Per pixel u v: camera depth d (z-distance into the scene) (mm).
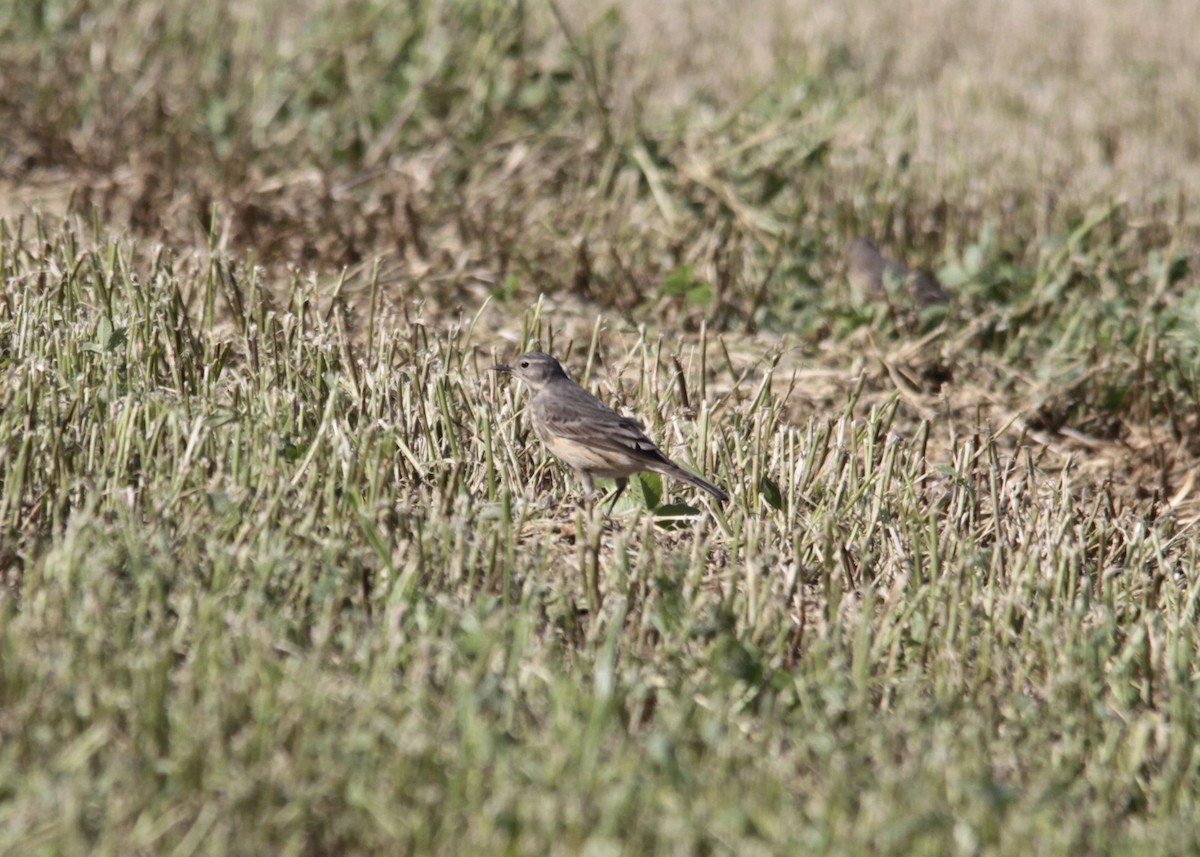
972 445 13461
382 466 11547
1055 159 24359
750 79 25531
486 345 15883
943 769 8539
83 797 7617
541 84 21109
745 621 10305
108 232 16781
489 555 10516
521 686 9086
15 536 10320
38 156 19609
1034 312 17938
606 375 15273
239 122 20328
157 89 20750
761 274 18422
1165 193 22250
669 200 19266
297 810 7680
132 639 9039
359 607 9922
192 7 23406
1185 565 12750
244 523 10352
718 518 11859
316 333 13906
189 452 11047
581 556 10492
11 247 15773
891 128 24625
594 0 30453
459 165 20234
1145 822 8930
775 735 8844
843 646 10352
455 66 21297
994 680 10281
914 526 11961
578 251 17859
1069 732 9539
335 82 21328
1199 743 9680
